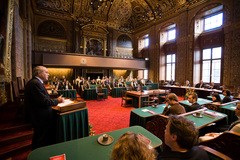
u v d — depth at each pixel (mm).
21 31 6820
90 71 15227
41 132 2137
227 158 1202
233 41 8164
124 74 17938
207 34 10039
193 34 10398
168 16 12453
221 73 8969
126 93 6949
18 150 2398
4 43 3127
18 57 5570
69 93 7938
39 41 12828
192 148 1045
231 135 1371
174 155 995
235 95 5887
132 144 698
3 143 2387
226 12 8461
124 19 16547
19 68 5859
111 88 10695
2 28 2965
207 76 10219
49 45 13297
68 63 11539
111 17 15742
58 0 12875
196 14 10172
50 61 10828
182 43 11250
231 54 8289
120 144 724
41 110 2047
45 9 12852
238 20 7855
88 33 14859
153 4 13180
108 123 4555
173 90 10414
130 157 659
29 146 2541
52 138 2289
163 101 7344
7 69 3666
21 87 4887
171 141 1079
